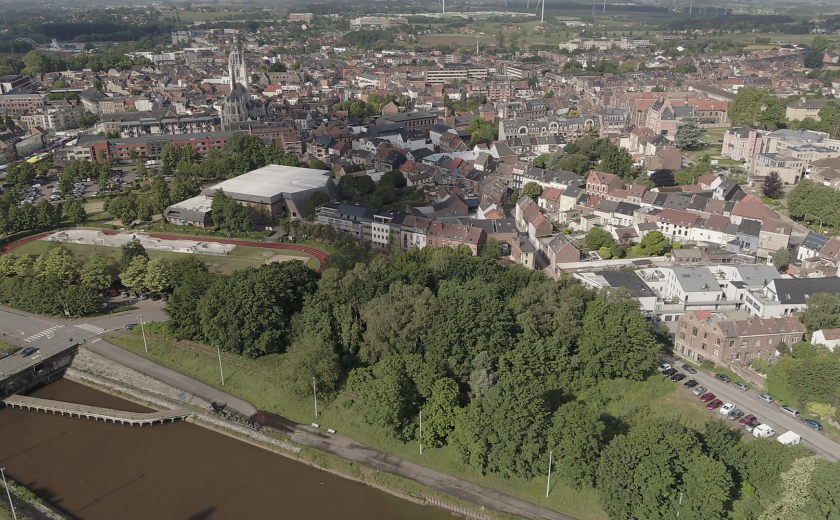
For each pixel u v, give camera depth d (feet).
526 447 522.06
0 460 590.96
